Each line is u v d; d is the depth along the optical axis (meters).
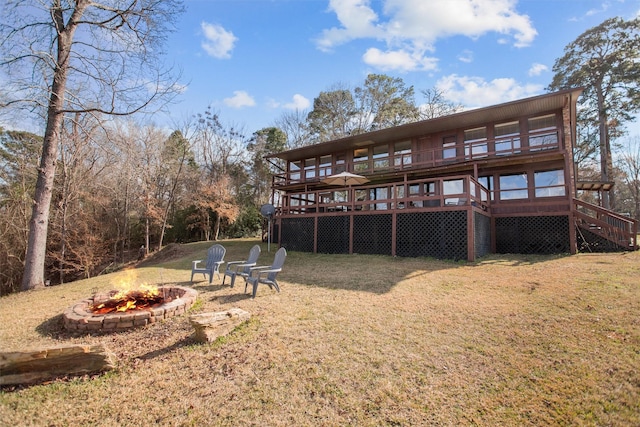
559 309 4.51
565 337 3.63
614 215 10.03
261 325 4.30
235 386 2.91
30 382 3.00
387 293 5.80
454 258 9.31
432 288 6.06
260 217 25.91
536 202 11.23
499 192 12.80
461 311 4.68
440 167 12.93
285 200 16.56
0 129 14.52
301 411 2.54
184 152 22.62
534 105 11.45
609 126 22.67
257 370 3.16
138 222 21.70
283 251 6.35
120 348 3.73
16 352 3.00
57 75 9.23
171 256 16.33
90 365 3.18
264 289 6.40
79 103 9.67
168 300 5.28
